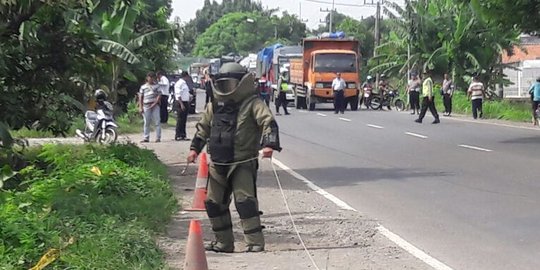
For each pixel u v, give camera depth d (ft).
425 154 65.36
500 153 65.41
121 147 53.31
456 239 31.73
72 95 49.32
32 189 36.88
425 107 105.50
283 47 183.01
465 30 155.33
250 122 28.40
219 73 28.53
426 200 41.70
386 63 179.01
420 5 163.73
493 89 158.40
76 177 39.34
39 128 48.47
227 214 29.37
